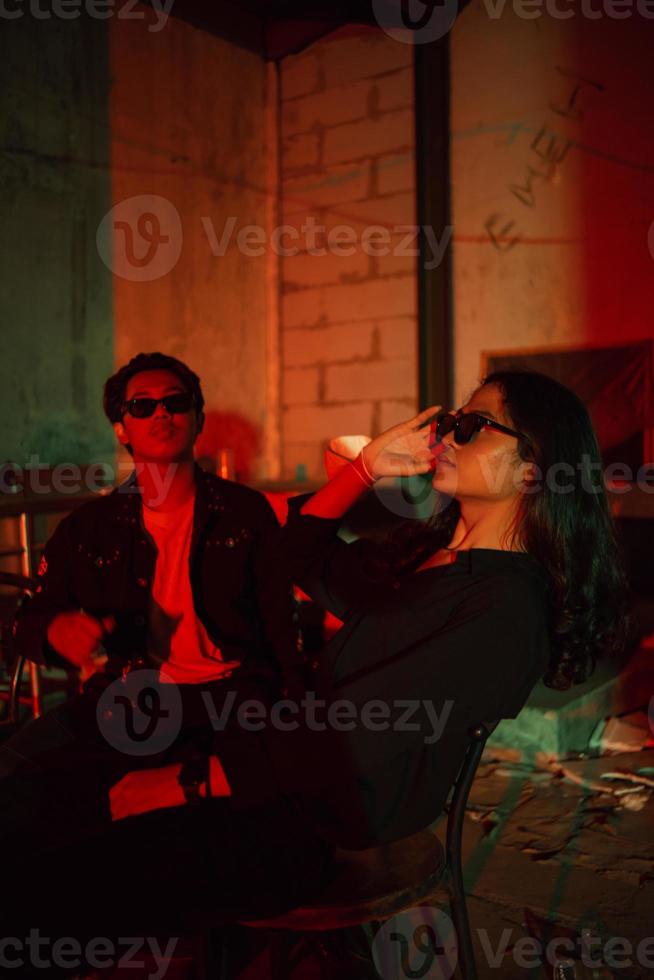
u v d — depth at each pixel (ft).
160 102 18.57
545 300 18.40
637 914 7.49
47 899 4.25
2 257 15.57
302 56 20.81
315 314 21.15
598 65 17.42
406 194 19.66
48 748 6.11
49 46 16.21
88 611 6.57
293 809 4.64
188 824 4.48
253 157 21.11
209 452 20.01
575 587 4.69
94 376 17.37
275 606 6.51
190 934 4.47
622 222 17.43
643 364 17.30
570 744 11.26
